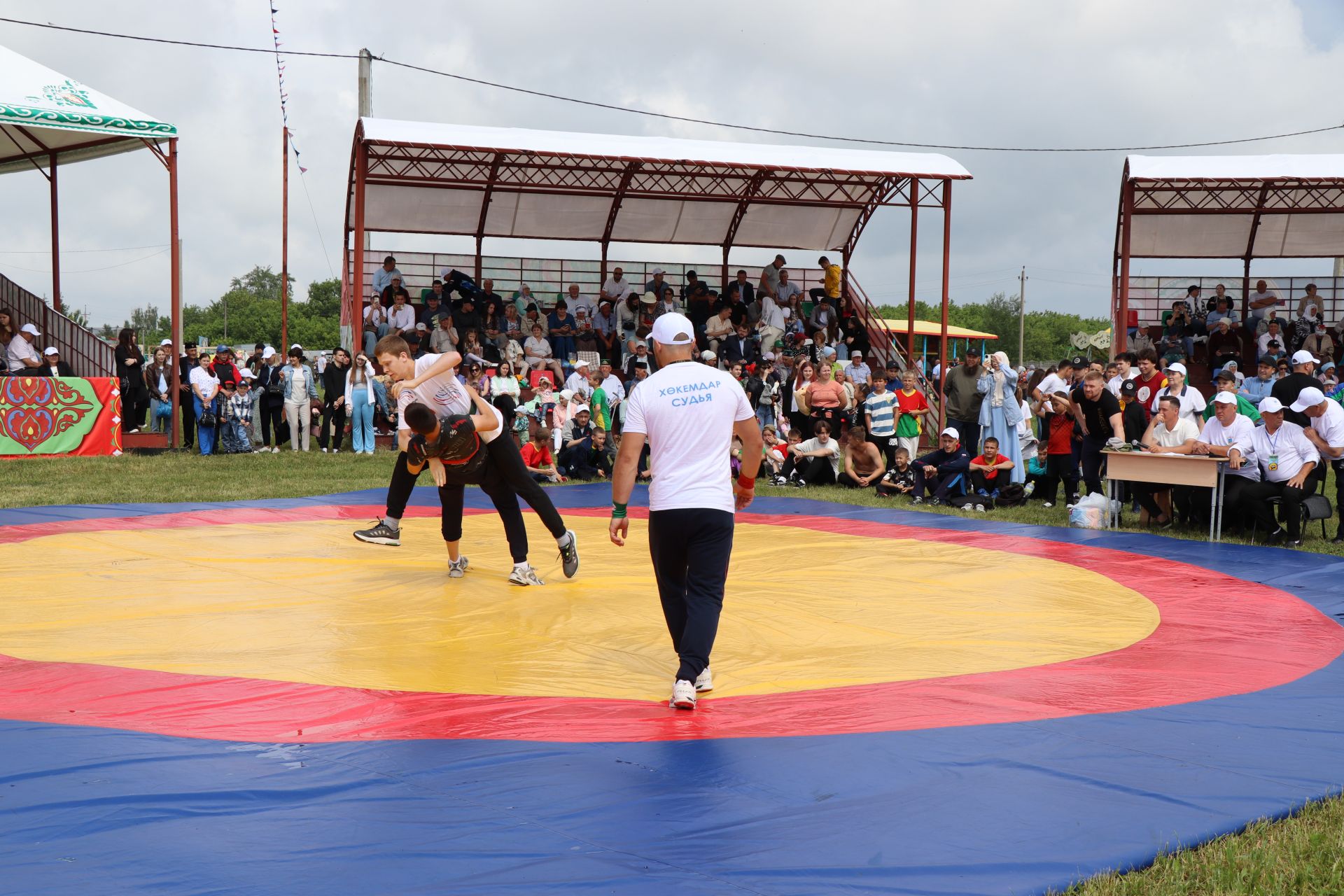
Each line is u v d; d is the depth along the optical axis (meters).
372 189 23.61
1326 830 3.71
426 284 24.94
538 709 4.86
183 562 8.59
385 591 7.50
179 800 3.58
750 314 24.92
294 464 17.28
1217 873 3.33
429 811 3.55
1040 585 8.39
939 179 22.38
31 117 17.03
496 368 19.27
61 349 21.02
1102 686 5.46
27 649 5.82
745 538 10.71
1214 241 27.86
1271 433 11.09
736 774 4.00
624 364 21.95
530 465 16.45
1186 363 25.69
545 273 25.72
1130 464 11.75
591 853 3.26
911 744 4.40
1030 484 15.48
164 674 5.32
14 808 3.47
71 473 15.51
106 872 3.02
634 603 7.20
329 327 107.25
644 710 4.89
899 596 7.77
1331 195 26.36
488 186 23.86
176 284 18.94
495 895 2.95
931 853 3.33
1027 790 3.92
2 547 9.27
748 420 5.19
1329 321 28.22
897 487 15.24
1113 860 3.34
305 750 4.19
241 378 19.70
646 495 14.66
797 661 5.89
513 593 7.49
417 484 15.10
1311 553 10.34
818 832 3.46
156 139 18.38
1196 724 4.82
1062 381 15.04
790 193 25.98
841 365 21.39
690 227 26.33
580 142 21.22
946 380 16.73
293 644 6.00
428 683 5.27
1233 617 7.34
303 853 3.19
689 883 3.07
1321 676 5.77
